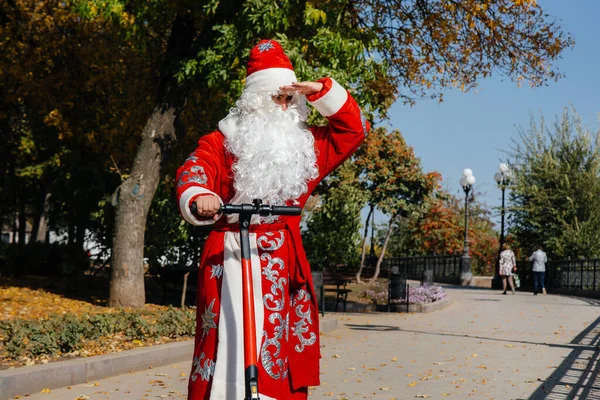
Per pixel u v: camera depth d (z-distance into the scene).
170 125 14.20
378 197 25.00
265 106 3.54
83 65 21.50
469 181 34.03
